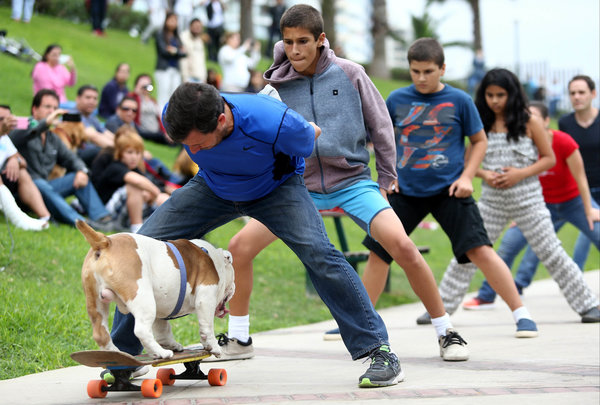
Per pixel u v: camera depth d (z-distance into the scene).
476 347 7.48
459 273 9.50
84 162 12.73
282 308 10.77
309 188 6.40
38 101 11.97
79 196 11.66
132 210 11.68
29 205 10.94
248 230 6.70
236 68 21.92
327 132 6.23
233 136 4.97
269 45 42.31
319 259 5.38
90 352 4.58
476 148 7.86
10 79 20.59
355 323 5.45
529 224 9.31
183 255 5.09
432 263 16.06
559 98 50.50
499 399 4.81
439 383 5.45
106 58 28.62
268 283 11.88
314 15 6.08
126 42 34.66
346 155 6.24
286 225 5.45
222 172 5.32
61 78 17.41
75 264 9.89
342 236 12.29
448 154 7.78
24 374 6.05
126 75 17.88
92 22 33.97
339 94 6.26
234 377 5.96
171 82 20.41
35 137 11.27
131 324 5.37
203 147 4.95
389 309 11.41
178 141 4.84
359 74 6.30
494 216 9.42
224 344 6.80
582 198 10.30
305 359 6.92
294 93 6.34
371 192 6.28
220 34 36.31
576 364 6.22
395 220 6.23
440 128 7.80
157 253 4.93
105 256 4.73
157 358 4.82
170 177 13.63
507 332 8.61
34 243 9.99
